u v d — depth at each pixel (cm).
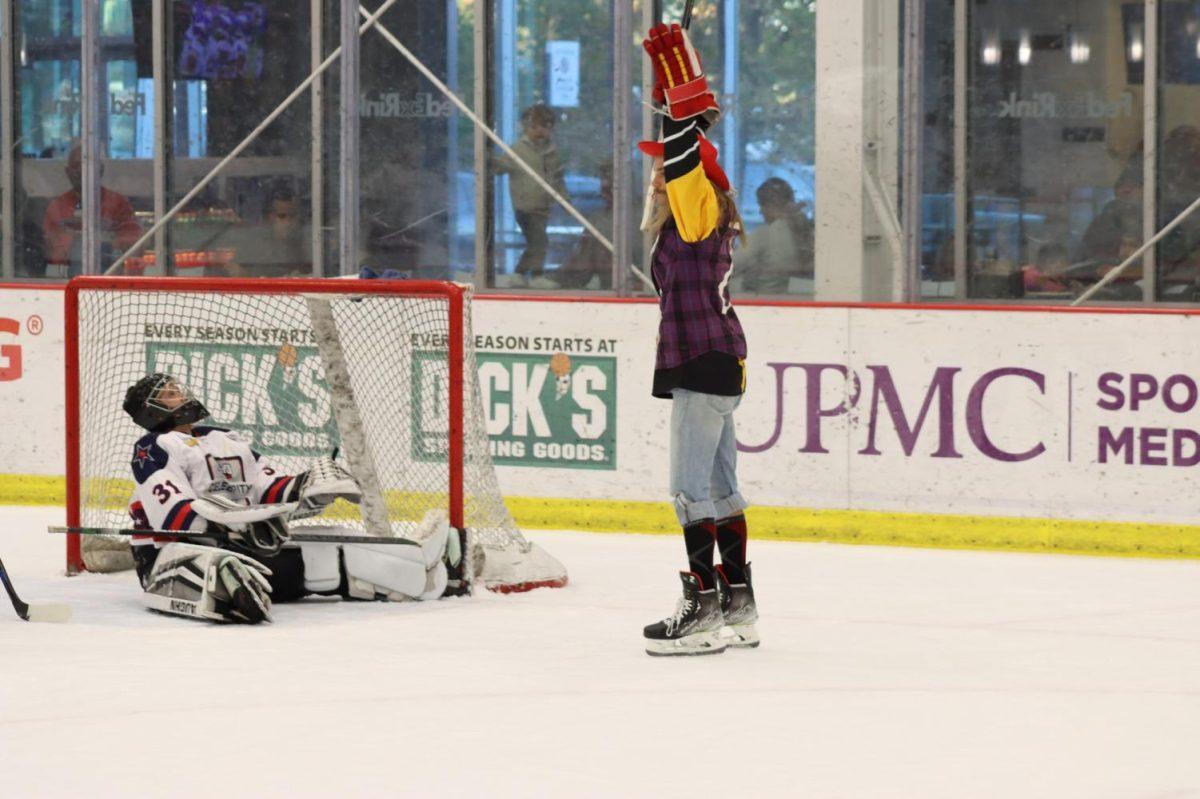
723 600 1706
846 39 3212
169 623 1853
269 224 3578
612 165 3344
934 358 2491
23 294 2912
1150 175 3081
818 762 1273
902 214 2920
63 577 2155
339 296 2075
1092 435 2423
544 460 2684
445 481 2295
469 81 3469
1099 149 3159
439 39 3472
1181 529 2381
